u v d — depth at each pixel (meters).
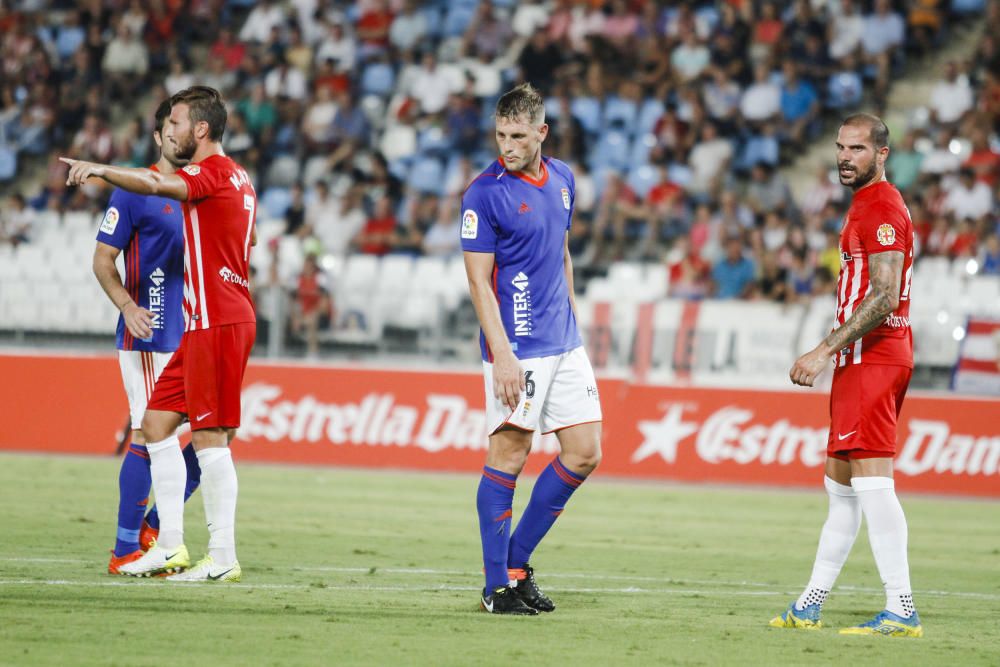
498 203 21.78
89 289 53.66
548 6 83.94
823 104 77.50
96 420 49.31
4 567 25.45
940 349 49.91
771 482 47.91
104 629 19.38
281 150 77.31
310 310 53.75
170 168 25.45
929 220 66.56
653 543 34.00
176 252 25.88
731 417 48.44
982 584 29.39
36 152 82.56
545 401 22.44
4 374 49.94
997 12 79.00
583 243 67.88
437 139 75.62
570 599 24.45
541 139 21.98
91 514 34.50
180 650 18.11
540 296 22.05
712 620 22.41
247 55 83.25
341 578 26.03
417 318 53.34
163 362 25.88
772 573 29.72
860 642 20.53
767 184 69.94
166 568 24.88
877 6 79.44
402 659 17.95
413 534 33.72
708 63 77.75
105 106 83.44
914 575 30.47
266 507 37.75
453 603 23.03
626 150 73.81
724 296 62.75
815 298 55.44
